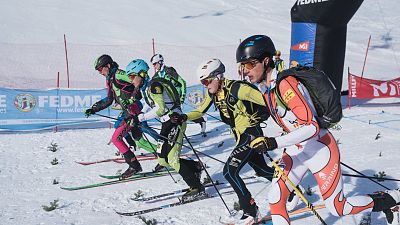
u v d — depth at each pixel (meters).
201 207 6.26
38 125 12.08
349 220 5.41
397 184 6.78
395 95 14.44
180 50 25.97
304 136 3.94
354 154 8.98
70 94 12.27
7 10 30.64
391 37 32.22
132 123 6.99
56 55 23.50
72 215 6.15
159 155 6.78
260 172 6.16
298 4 13.73
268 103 4.39
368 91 14.40
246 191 5.41
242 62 4.34
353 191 6.49
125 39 27.41
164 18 33.25
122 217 6.02
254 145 3.98
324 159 4.35
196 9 36.84
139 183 7.66
